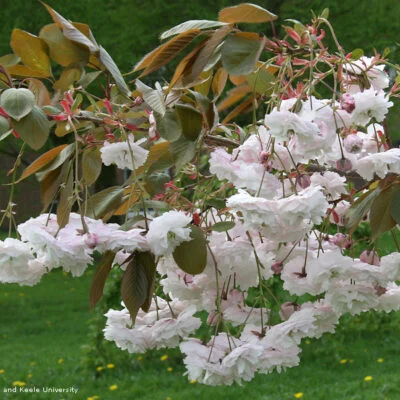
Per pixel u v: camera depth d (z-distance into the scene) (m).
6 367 7.00
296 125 1.41
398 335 7.42
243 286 1.71
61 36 1.61
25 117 1.38
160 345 1.72
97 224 1.43
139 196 1.67
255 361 1.48
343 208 1.89
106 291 6.72
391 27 10.89
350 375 6.25
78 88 1.66
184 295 1.75
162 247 1.38
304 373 6.33
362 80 1.75
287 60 1.61
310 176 1.77
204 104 1.51
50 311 10.16
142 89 1.50
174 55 1.57
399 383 5.82
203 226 1.74
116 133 1.75
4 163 15.39
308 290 1.64
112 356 6.76
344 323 7.54
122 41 11.14
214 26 1.50
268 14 1.50
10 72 1.65
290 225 1.47
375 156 1.57
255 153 1.55
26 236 1.40
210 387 6.04
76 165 1.47
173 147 1.48
